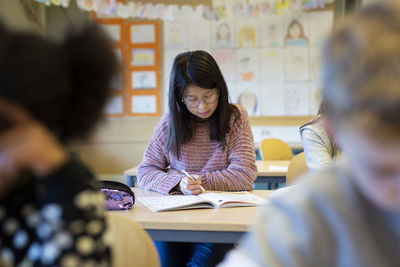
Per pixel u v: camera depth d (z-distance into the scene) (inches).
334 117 14.0
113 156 160.1
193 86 60.6
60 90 16.7
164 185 61.6
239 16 149.2
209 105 62.1
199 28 157.8
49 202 18.1
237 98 158.6
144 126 159.8
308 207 17.4
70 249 17.3
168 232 45.1
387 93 12.0
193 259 57.5
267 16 156.1
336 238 17.0
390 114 12.0
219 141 65.9
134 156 159.8
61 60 17.1
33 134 16.9
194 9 155.4
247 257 17.3
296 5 146.5
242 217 46.5
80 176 19.1
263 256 16.8
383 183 13.4
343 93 13.0
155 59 158.6
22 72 15.7
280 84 157.1
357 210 16.9
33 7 146.1
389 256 16.6
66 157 19.1
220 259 56.4
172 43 158.1
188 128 65.6
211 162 66.3
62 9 154.3
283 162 115.2
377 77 12.3
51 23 153.9
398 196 13.5
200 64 60.4
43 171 17.8
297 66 156.0
